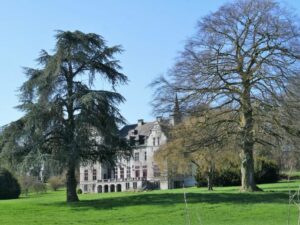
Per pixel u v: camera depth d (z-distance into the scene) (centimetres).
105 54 3694
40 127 3444
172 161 4944
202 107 3656
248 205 2956
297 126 3472
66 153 3353
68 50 3506
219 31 3616
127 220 2611
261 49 3550
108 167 3859
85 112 3453
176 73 3728
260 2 3566
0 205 3441
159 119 3894
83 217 2777
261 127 3519
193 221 2508
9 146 3462
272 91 3469
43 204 3453
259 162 6606
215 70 3600
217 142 3672
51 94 3512
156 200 3362
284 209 2770
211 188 5181
